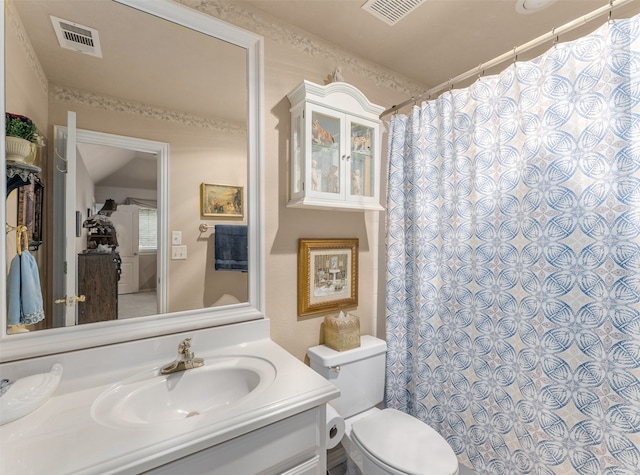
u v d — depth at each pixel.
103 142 1.04
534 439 1.17
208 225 1.23
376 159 1.53
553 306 1.13
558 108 1.11
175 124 1.16
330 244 1.58
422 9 1.36
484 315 1.34
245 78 1.30
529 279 1.19
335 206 1.38
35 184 0.93
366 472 1.19
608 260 1.01
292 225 1.46
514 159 1.25
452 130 1.47
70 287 0.98
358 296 1.72
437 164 1.55
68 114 0.98
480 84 1.35
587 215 1.05
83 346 0.97
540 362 1.16
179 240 1.17
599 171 1.03
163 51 1.13
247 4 1.31
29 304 0.91
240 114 1.29
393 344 1.66
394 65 1.83
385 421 1.35
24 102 0.91
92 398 0.86
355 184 1.50
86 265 1.00
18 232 0.90
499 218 1.29
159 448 0.65
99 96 1.03
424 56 1.74
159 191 1.13
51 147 0.95
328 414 1.18
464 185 1.42
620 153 0.99
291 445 0.84
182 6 1.14
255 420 0.76
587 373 1.05
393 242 1.68
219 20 1.22
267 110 1.36
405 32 1.52
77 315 0.98
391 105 1.89
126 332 1.05
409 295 1.68
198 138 1.21
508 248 1.26
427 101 1.58
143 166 1.10
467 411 1.40
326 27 1.47
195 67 1.20
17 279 0.90
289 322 1.45
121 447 0.65
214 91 1.23
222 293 1.25
